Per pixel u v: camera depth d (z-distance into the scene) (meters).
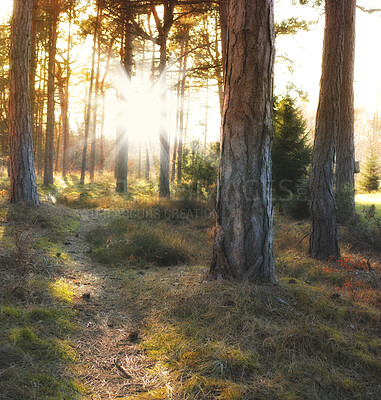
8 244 5.68
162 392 2.53
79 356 2.96
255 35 4.10
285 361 2.90
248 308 3.61
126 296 4.40
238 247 4.19
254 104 4.15
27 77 9.52
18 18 9.46
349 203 10.18
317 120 7.43
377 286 5.29
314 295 3.97
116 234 7.69
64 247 6.75
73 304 3.99
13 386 2.31
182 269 5.51
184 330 3.36
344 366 2.90
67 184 19.92
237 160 4.20
